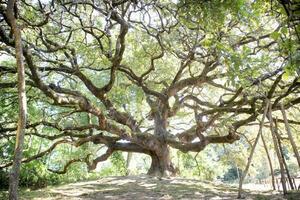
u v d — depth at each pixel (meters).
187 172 25.53
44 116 15.96
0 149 16.42
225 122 15.46
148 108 22.84
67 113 15.67
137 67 18.84
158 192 12.14
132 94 20.84
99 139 16.70
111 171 23.00
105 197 11.30
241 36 12.12
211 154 26.84
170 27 10.95
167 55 17.61
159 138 17.23
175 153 23.86
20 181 16.58
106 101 15.26
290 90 12.27
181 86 16.97
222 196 11.44
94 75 20.75
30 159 14.98
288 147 20.81
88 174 21.45
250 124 18.14
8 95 16.47
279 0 4.74
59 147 20.80
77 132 17.11
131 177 16.19
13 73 13.44
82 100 13.23
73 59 13.32
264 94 12.01
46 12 10.52
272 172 13.48
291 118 20.59
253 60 8.48
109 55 13.06
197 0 7.42
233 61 7.67
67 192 12.26
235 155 24.44
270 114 11.74
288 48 5.00
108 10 10.06
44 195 11.66
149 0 10.61
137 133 16.41
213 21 7.77
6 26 10.85
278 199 10.66
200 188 13.05
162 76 19.70
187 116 23.22
